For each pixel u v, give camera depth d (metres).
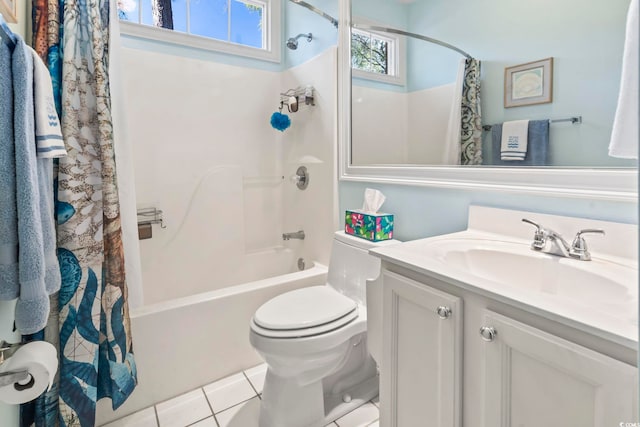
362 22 1.75
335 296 1.49
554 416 0.64
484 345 0.75
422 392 0.91
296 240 2.39
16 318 0.71
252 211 2.47
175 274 2.17
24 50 0.72
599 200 0.93
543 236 1.00
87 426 1.23
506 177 1.15
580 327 0.59
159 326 1.48
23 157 0.71
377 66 1.67
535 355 0.66
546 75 1.05
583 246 0.92
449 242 1.14
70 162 1.23
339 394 1.51
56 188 1.22
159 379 1.49
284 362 1.24
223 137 2.30
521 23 1.10
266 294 1.76
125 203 1.43
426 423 0.90
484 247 1.08
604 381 0.56
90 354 1.25
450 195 1.36
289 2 2.40
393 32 1.58
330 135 1.99
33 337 1.17
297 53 2.32
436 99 1.40
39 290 0.73
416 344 0.92
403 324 0.96
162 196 2.11
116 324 1.32
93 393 1.25
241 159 2.38
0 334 0.84
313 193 2.18
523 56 1.10
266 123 2.47
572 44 0.99
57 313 1.21
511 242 1.11
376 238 1.48
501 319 0.71
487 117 1.21
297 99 2.16
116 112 1.40
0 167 0.67
